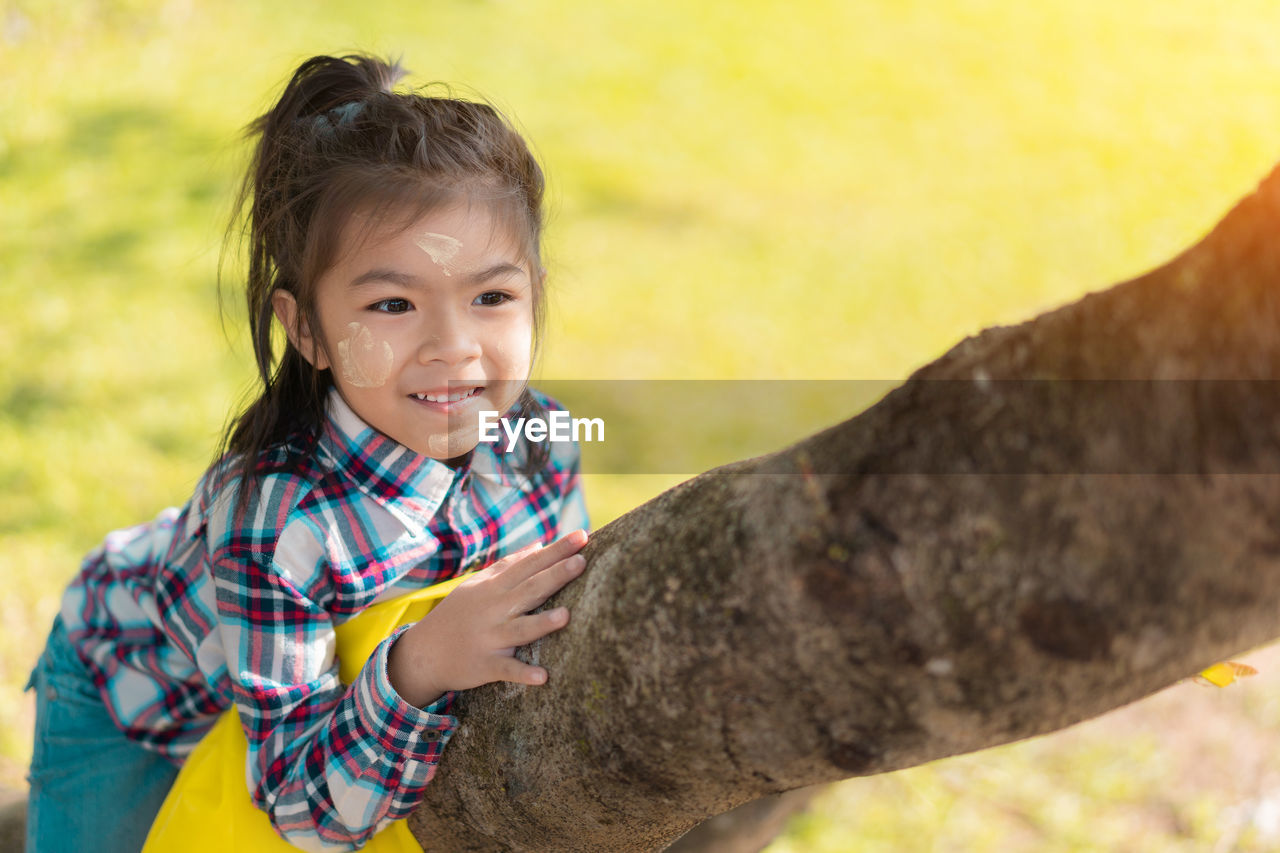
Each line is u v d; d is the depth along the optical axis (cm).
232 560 132
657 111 827
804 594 83
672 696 93
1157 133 880
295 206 135
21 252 530
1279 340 71
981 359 82
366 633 136
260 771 127
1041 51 1050
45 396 423
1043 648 77
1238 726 339
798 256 645
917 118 876
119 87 708
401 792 119
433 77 801
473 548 149
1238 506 72
